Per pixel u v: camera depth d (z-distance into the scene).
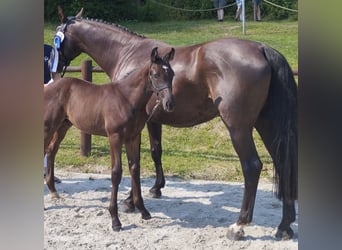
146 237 4.73
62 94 5.20
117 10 16.69
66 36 5.99
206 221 5.15
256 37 12.99
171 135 8.09
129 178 6.82
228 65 4.55
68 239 4.68
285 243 4.55
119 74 5.58
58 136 5.63
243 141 4.54
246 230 4.88
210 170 6.96
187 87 4.81
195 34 13.82
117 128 4.78
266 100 4.59
